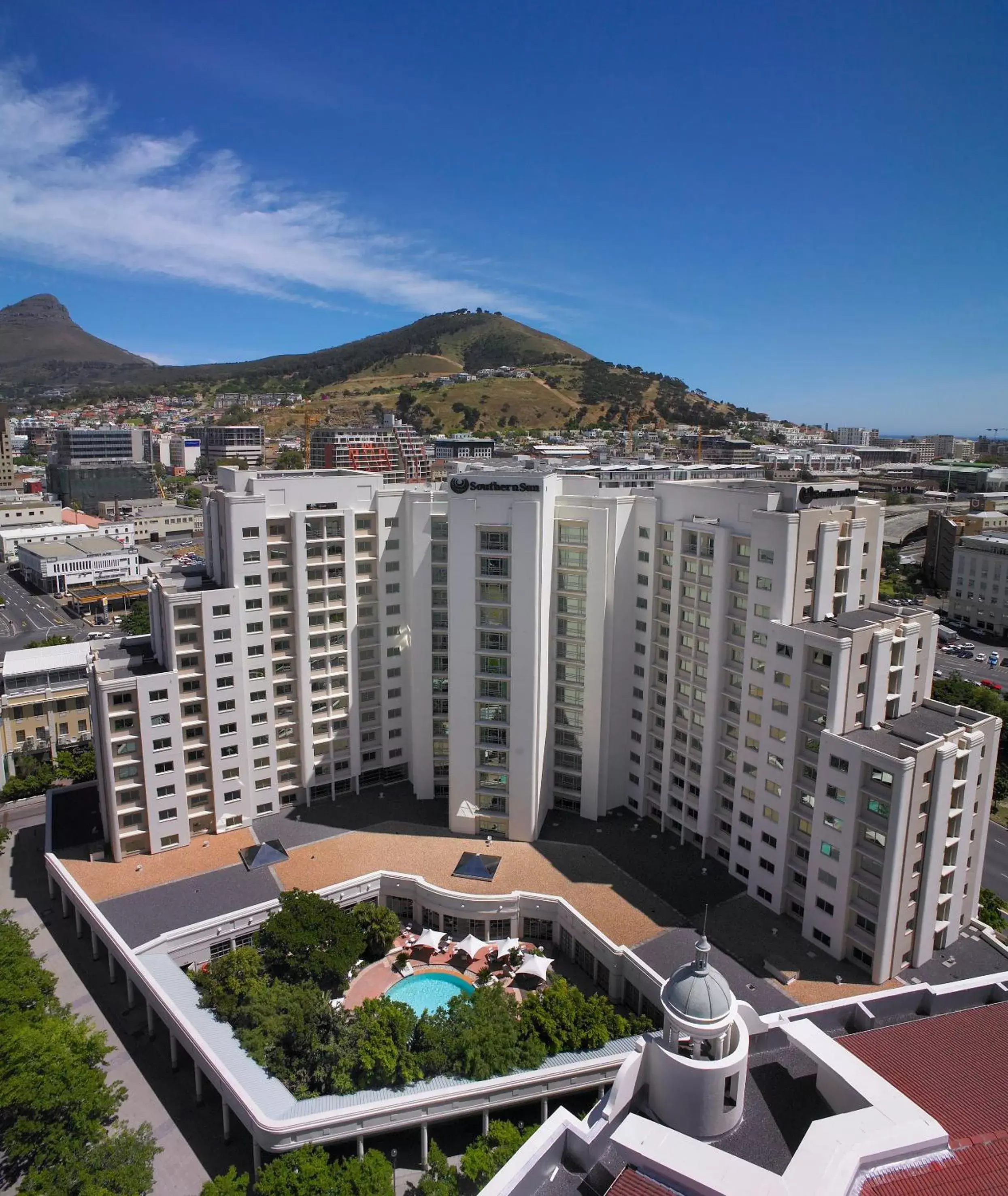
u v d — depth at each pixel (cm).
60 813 10481
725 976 7350
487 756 9706
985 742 7656
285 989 7444
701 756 9200
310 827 10038
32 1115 6041
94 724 9512
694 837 9494
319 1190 5434
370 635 10619
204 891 8819
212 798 9838
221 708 9712
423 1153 6431
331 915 8269
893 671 7862
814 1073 4222
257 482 9650
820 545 8062
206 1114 6975
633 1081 3869
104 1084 6556
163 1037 7806
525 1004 7300
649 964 7569
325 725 10494
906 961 7444
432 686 10312
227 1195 5388
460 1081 6588
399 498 10394
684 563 9175
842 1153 3203
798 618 8069
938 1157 3303
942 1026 4472
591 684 9788
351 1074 6669
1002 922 8525
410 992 8162
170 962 7906
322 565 10031
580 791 10175
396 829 9994
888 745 7225
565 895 8656
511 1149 5781
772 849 8275
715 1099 3712
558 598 9794
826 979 7312
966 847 7594
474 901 8594
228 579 9706
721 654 8762
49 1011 7394
